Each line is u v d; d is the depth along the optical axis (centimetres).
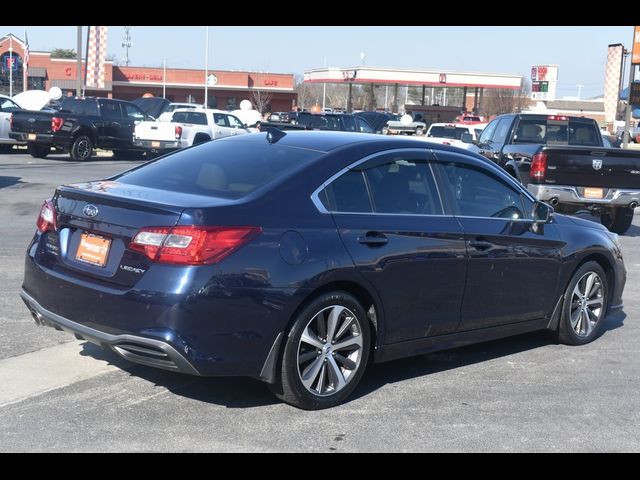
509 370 608
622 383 585
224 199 481
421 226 543
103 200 486
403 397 536
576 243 660
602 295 697
